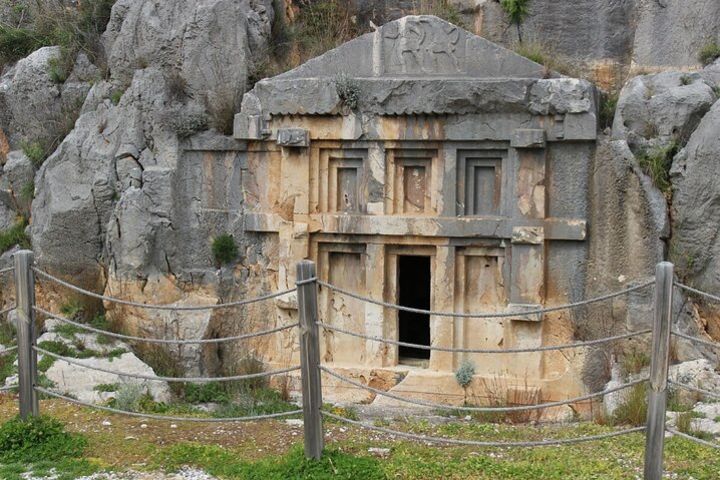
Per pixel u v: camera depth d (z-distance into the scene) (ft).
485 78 33.83
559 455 25.70
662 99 32.65
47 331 35.83
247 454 26.17
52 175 38.29
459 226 34.45
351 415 31.42
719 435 26.66
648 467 22.12
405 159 35.40
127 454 26.25
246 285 36.94
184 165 37.17
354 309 36.35
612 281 33.01
